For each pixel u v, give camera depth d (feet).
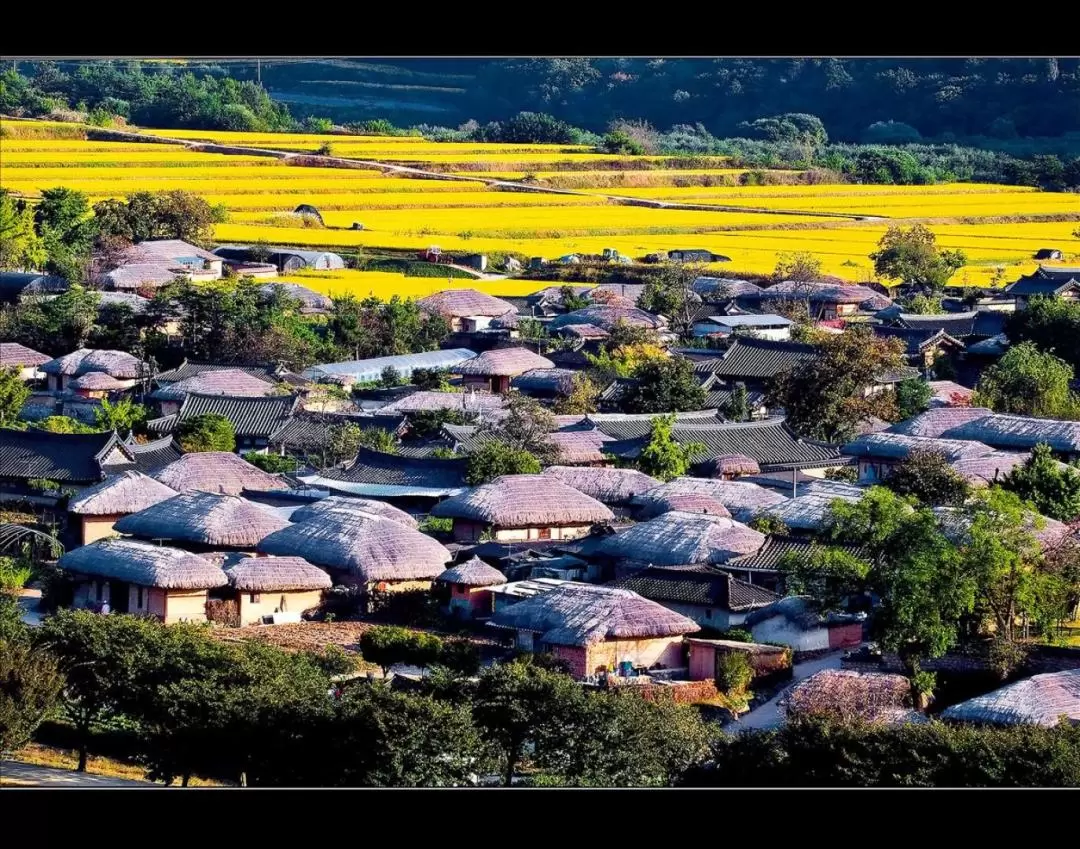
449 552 208.95
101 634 144.56
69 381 328.90
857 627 183.32
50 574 203.10
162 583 188.34
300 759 128.16
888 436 267.80
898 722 140.46
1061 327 365.81
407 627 192.13
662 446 258.16
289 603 195.72
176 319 364.38
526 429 265.13
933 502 225.56
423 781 126.41
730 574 197.26
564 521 224.12
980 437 270.46
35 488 244.83
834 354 306.76
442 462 248.11
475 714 133.28
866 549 174.60
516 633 182.39
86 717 142.92
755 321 408.87
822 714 136.67
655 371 306.96
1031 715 144.25
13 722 132.16
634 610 175.94
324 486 243.81
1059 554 179.22
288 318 368.68
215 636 182.39
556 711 132.46
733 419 304.30
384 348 372.38
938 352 380.99
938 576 164.14
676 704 147.13
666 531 207.31
